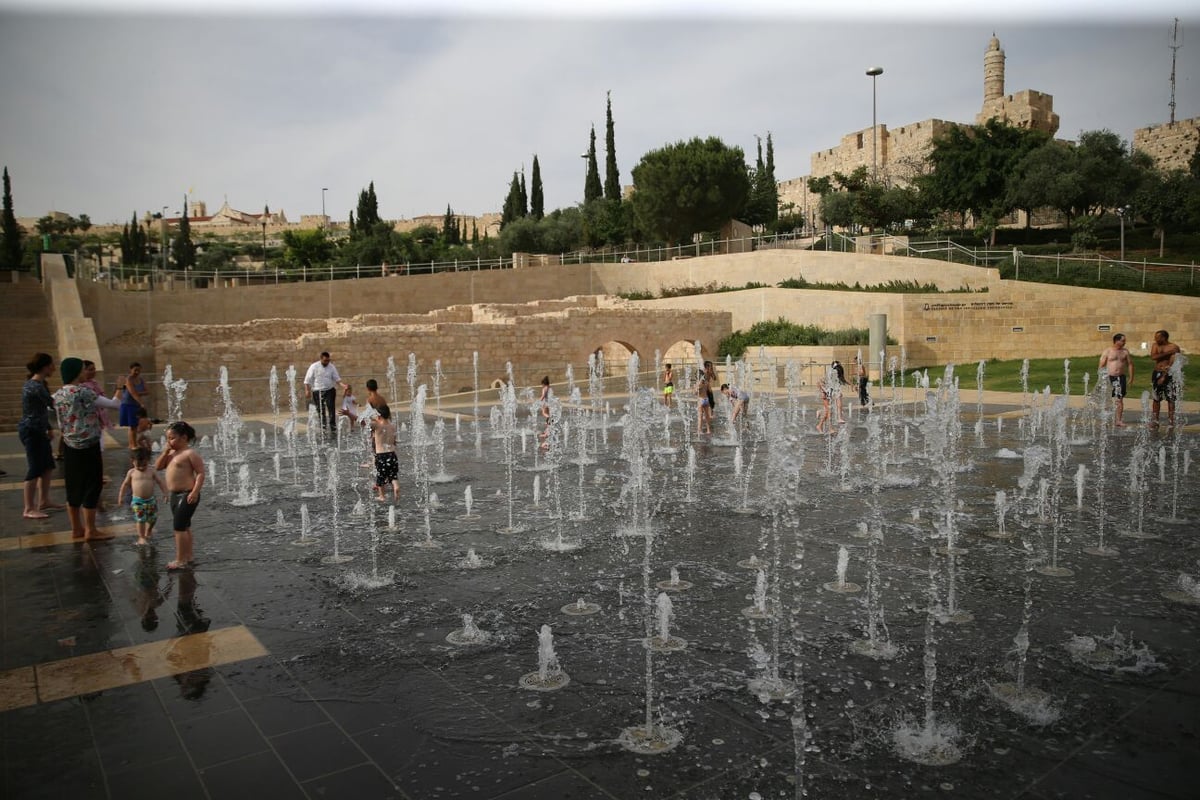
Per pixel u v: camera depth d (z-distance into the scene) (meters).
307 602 5.88
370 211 75.75
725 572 6.54
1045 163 43.03
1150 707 3.98
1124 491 9.92
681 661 4.66
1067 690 4.19
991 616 5.37
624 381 32.75
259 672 4.59
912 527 8.12
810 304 35.75
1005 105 65.56
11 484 11.64
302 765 3.53
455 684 4.39
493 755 3.60
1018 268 33.53
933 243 39.09
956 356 31.95
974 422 17.81
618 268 45.91
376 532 8.23
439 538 7.92
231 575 6.63
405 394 29.28
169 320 34.66
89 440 7.94
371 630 5.27
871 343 30.47
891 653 4.73
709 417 17.47
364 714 4.04
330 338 27.80
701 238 51.00
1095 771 3.38
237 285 41.03
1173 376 15.41
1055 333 31.11
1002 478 11.02
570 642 5.00
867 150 69.38
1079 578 6.23
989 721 3.86
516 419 21.38
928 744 3.63
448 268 49.06
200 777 3.44
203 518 9.07
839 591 5.96
